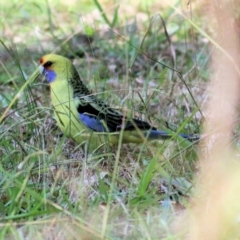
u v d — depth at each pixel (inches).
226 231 294.0
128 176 349.4
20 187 311.3
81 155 374.9
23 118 398.0
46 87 490.0
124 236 288.4
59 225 291.0
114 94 444.1
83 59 563.2
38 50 594.2
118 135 373.1
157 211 311.4
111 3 706.8
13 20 672.4
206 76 490.6
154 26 601.9
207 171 343.3
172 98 442.6
